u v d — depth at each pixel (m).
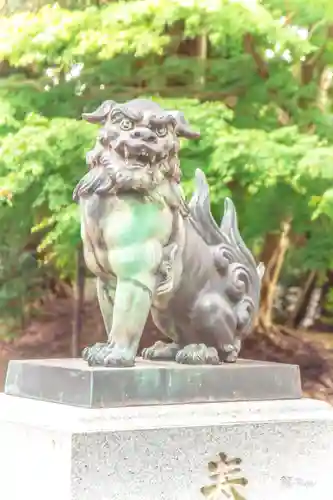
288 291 8.01
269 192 5.16
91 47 4.71
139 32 4.75
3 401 2.40
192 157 4.91
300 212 5.38
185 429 2.23
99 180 2.38
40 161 4.73
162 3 4.62
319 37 5.47
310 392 6.44
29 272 7.00
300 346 7.11
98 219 2.38
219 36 4.80
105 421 2.15
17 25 4.82
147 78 5.51
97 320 7.45
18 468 2.29
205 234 2.59
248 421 2.33
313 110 5.57
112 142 2.37
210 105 4.95
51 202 4.83
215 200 4.75
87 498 2.10
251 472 2.33
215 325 2.52
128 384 2.23
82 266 6.60
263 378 2.45
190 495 2.23
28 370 2.43
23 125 5.12
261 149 4.62
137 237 2.35
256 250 6.43
